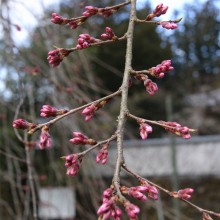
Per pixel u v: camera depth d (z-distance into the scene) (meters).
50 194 4.48
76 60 4.48
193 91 17.77
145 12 7.81
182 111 15.29
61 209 4.61
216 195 8.04
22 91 3.42
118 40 1.64
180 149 8.80
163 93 15.45
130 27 1.67
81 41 1.61
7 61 4.13
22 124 1.44
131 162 6.48
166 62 1.48
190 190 1.40
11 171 4.12
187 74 18.80
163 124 1.44
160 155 7.74
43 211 4.59
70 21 1.73
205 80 19.33
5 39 3.94
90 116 1.46
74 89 4.16
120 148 1.31
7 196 5.56
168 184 7.41
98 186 4.77
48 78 3.65
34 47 4.75
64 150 4.28
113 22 13.48
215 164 8.66
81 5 3.91
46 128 1.43
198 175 8.62
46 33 4.25
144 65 16.55
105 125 4.83
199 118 14.81
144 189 1.20
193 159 8.73
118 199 1.15
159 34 16.94
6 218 5.47
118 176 1.23
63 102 4.12
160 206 3.65
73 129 4.23
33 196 2.92
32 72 3.67
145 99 14.54
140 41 16.14
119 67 13.52
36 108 4.55
